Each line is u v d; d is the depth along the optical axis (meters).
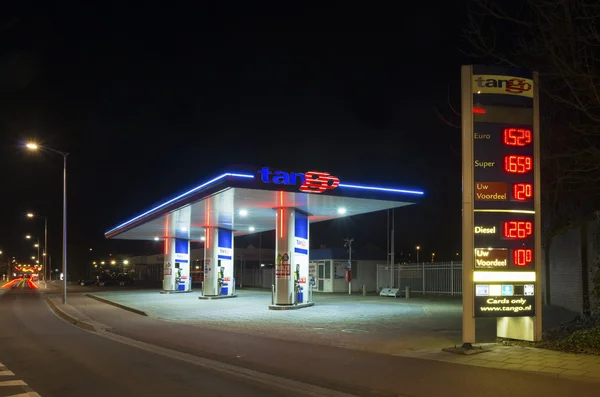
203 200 22.55
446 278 33.53
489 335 13.66
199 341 13.59
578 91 12.45
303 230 25.14
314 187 20.38
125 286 62.94
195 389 8.45
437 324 16.55
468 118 11.93
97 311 24.56
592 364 9.30
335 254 39.38
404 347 12.00
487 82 11.99
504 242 11.66
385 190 22.00
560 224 20.09
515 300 11.52
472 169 11.80
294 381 8.98
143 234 41.06
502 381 8.30
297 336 14.13
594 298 14.57
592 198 16.69
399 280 36.78
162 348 12.94
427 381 8.49
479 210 11.71
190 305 26.59
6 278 138.38
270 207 24.66
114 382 8.98
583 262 16.75
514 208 11.79
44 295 44.00
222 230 33.97
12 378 9.34
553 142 15.77
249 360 10.81
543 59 13.70
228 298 32.88
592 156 13.84
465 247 11.56
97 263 105.69
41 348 13.12
